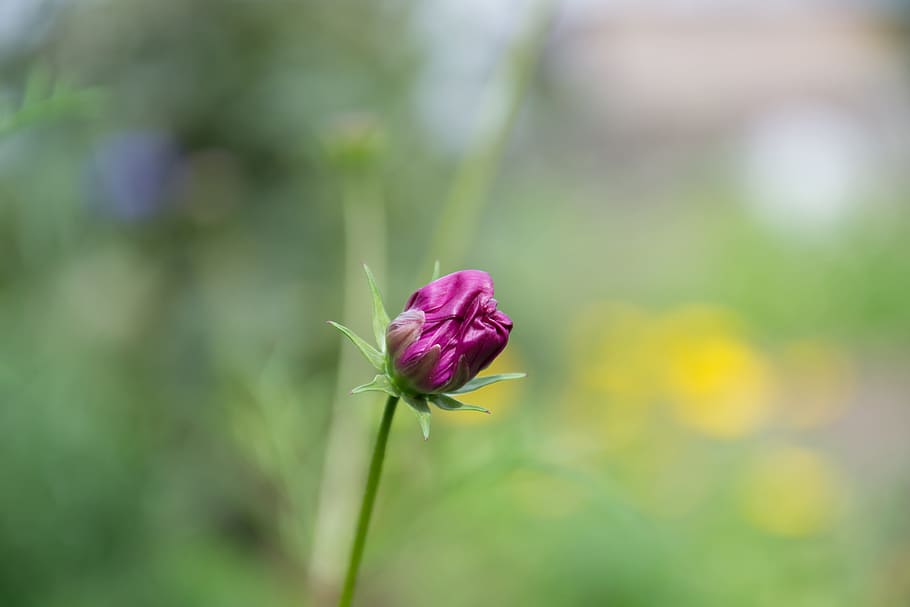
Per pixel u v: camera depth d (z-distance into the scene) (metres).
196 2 0.47
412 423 0.30
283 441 0.31
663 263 1.08
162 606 0.35
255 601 0.39
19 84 0.42
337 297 0.47
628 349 0.55
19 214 0.42
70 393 0.35
